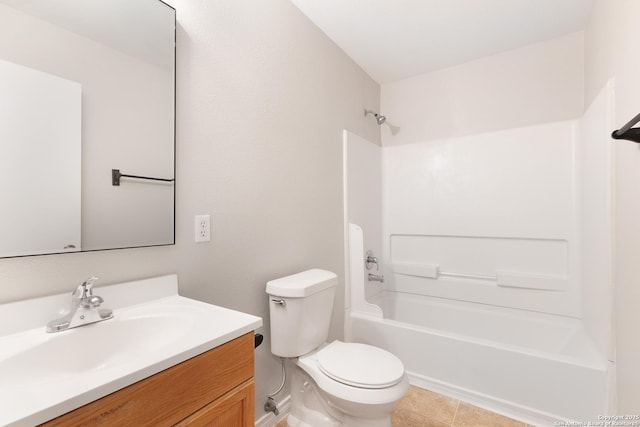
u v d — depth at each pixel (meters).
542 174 2.19
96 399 0.57
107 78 1.00
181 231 1.20
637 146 1.15
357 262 2.27
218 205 1.34
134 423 0.63
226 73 1.38
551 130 2.17
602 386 1.45
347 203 2.28
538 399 1.59
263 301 1.56
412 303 2.62
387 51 2.30
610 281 1.46
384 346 2.09
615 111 1.42
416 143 2.69
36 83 0.87
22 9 0.84
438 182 2.59
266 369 1.57
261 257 1.56
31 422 0.49
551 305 2.14
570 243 2.09
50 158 0.89
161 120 1.13
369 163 2.62
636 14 1.15
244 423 0.88
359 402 1.20
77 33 0.94
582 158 1.99
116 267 1.02
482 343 1.75
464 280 2.47
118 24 1.03
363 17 1.90
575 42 2.09
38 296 0.86
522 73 2.27
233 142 1.41
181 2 1.20
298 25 1.81
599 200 1.63
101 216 0.98
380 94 2.87
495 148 2.36
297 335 1.45
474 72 2.45
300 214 1.83
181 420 0.71
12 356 0.70
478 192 2.43
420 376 1.94
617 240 1.39
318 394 1.45
